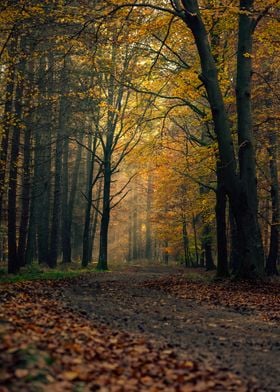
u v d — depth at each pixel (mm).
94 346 6449
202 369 6180
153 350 6930
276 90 22781
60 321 7797
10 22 16578
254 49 21391
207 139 29422
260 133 24531
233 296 14172
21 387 4152
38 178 28500
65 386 4465
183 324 9719
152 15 18344
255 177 17391
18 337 5598
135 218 70125
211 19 18547
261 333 9195
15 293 10984
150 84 21234
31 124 23562
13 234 20688
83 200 51500
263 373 6473
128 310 10961
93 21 16312
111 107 23484
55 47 17938
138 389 4957
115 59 23297
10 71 18734
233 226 25828
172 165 24438
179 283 18047
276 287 16031
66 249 36531
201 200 26406
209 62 17453
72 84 24531
